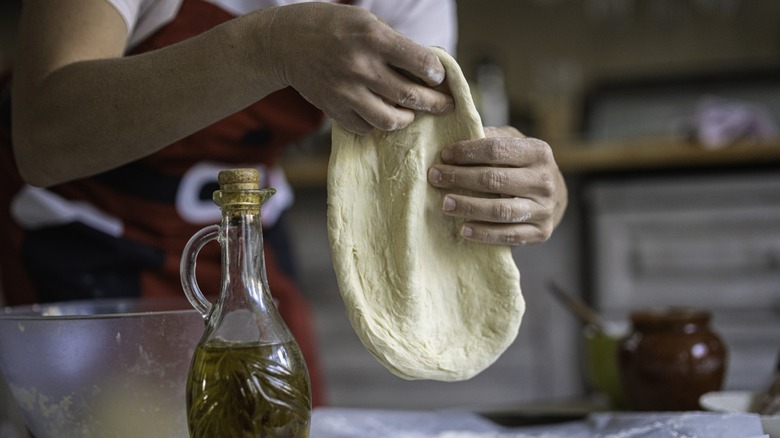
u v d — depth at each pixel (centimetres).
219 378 54
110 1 76
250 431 54
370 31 57
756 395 78
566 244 219
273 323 57
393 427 81
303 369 57
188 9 89
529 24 304
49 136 70
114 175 110
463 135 65
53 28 73
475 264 67
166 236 114
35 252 111
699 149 209
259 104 107
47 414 65
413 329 63
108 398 63
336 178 62
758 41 289
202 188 114
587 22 300
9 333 63
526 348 219
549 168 67
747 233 208
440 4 108
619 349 87
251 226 57
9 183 110
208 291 116
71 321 61
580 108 299
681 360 81
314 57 59
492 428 81
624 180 216
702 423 69
